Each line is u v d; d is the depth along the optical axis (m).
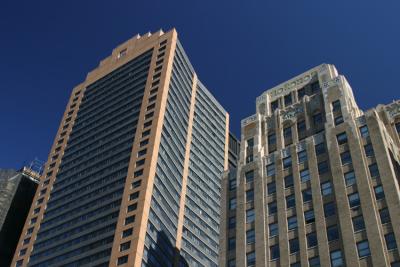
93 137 145.62
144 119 136.00
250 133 89.94
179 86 155.62
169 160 131.88
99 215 117.69
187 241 127.62
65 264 112.44
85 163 138.38
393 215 59.09
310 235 64.69
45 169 148.12
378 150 66.94
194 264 126.00
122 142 134.12
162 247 112.69
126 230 107.25
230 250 72.00
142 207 109.69
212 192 153.50
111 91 158.62
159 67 152.38
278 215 70.12
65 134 156.38
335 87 83.00
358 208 62.41
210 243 138.50
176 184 133.12
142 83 150.75
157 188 119.12
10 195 162.38
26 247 126.25
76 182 134.38
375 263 56.06
